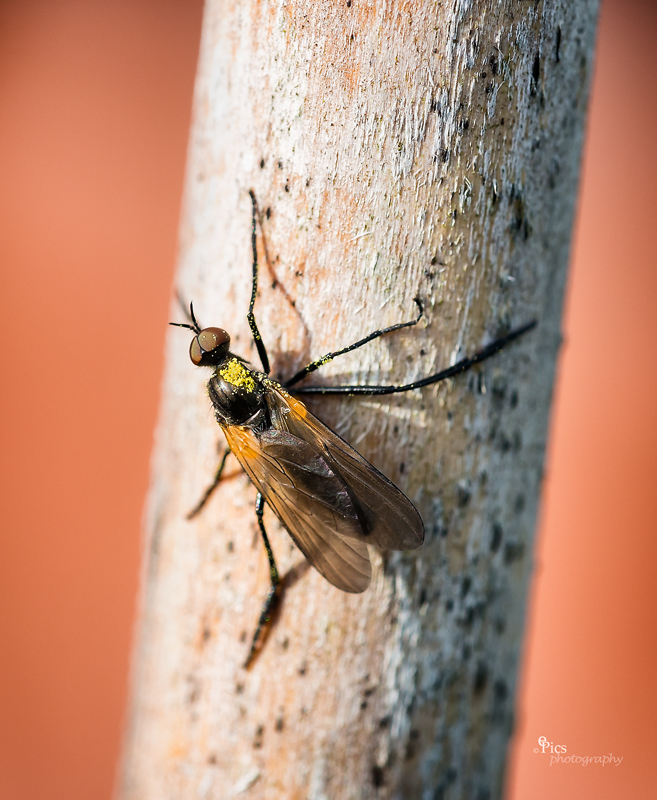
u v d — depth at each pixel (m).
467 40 0.11
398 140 0.11
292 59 0.11
